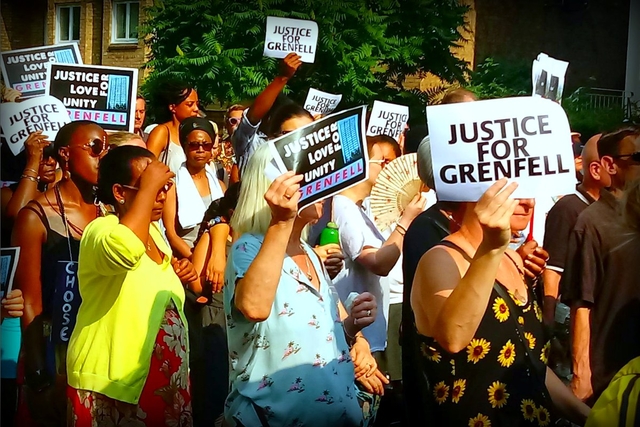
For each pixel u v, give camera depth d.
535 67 5.93
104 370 3.70
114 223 3.68
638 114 14.49
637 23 18.23
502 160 3.31
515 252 3.54
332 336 3.57
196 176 6.18
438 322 3.07
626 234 4.18
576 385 4.23
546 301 5.00
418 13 13.40
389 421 5.38
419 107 13.64
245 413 3.46
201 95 12.27
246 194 3.54
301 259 3.62
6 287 4.24
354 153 3.57
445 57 13.85
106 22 19.48
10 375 4.42
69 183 4.36
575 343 4.25
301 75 12.40
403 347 3.47
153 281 3.81
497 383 3.20
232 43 12.19
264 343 3.46
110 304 3.72
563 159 3.33
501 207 2.89
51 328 4.22
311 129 3.49
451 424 3.20
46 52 6.02
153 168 3.64
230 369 3.57
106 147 4.39
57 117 5.55
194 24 12.54
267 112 6.20
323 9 12.34
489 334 3.20
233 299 3.45
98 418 3.71
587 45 18.72
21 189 5.02
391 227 5.38
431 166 3.64
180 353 3.87
